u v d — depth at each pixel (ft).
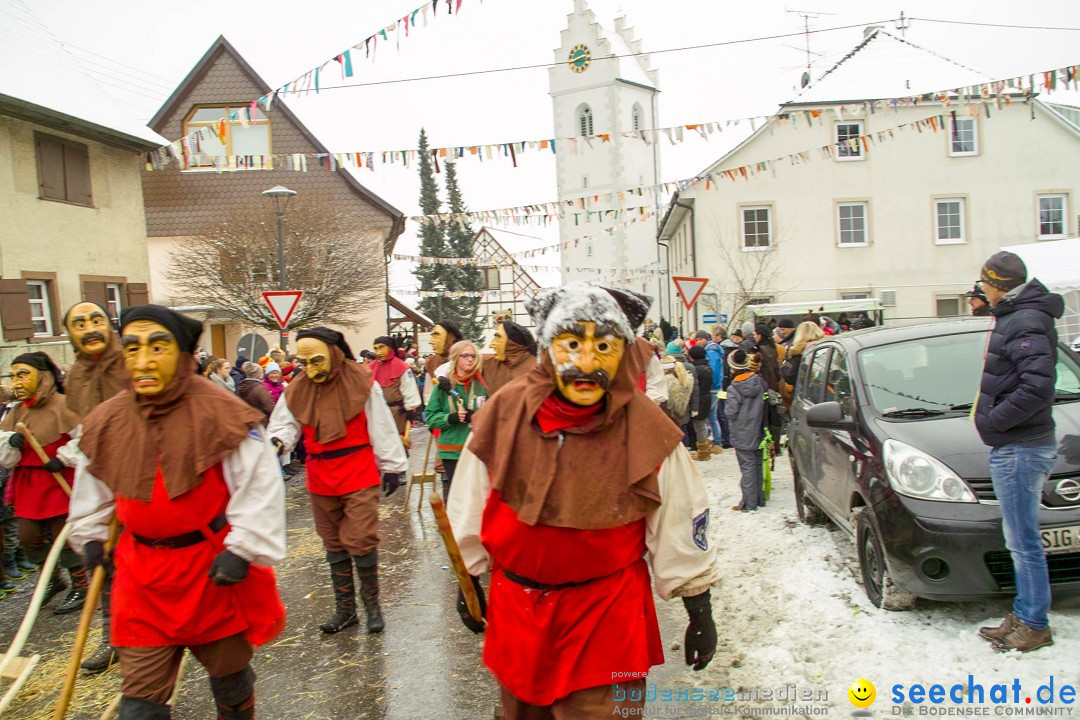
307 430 17.26
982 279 12.82
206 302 70.74
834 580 17.43
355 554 17.29
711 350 38.22
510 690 8.89
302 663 16.06
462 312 188.85
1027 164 93.09
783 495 26.78
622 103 170.91
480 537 9.07
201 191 87.56
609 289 9.29
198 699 14.93
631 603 8.66
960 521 13.74
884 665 13.26
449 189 195.52
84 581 20.20
